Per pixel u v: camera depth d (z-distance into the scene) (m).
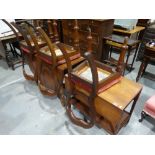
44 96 2.12
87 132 1.62
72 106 1.88
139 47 2.96
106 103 1.22
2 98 2.11
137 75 2.48
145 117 1.78
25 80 2.49
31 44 1.87
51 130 1.65
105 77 1.32
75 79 1.31
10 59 2.91
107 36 2.67
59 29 3.16
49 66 1.72
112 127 1.41
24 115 1.83
